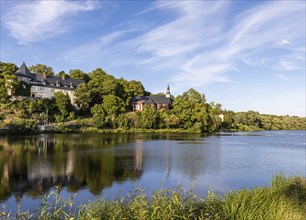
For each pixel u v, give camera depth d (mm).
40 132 84375
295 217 10375
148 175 29812
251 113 197125
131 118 114375
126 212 9781
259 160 42125
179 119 124062
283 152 53000
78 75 156750
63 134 84688
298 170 34500
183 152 49406
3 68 111875
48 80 126812
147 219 9352
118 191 23453
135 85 168750
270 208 10867
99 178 28047
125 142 65812
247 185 26328
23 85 113812
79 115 119062
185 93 164125
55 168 32594
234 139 84375
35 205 19469
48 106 104062
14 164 34812
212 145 63156
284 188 15008
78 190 23609
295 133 133250
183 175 30156
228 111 180125
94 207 10625
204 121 125250
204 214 10438
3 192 22828
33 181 26516
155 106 150125
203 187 25281
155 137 85062
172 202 10773
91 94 127688
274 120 191375
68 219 9953
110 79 144500
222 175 30531
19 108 96750
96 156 42375
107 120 107312
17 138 67938
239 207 11000
